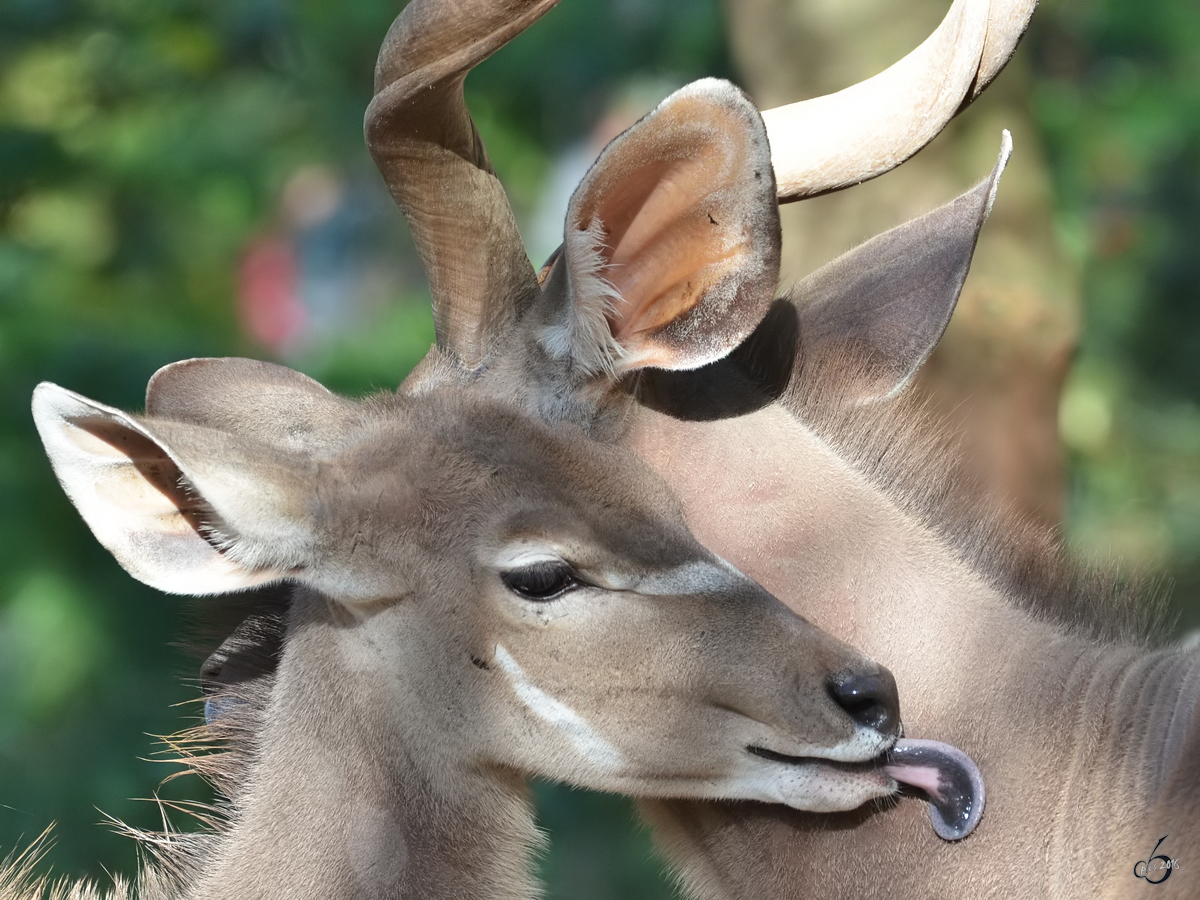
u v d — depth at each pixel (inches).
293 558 229.6
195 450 220.2
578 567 223.9
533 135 700.0
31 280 672.4
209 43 725.3
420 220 230.7
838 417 238.5
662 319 228.4
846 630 226.7
